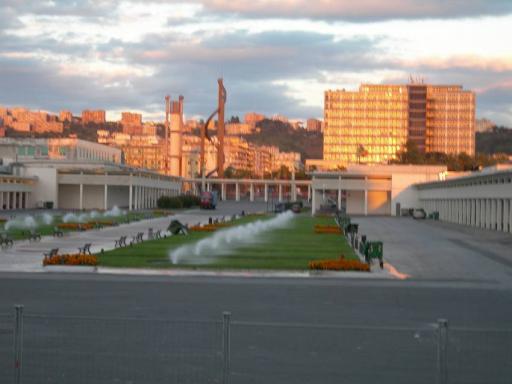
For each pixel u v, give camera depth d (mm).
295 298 33031
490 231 90562
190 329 24812
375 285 38188
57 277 39781
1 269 43312
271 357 20984
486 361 20172
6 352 21016
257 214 143125
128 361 20125
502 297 34281
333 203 165125
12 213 129000
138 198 172625
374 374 19266
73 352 21062
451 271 45406
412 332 24516
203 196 172250
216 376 18734
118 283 37469
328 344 22812
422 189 142000
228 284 37625
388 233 85688
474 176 99188
